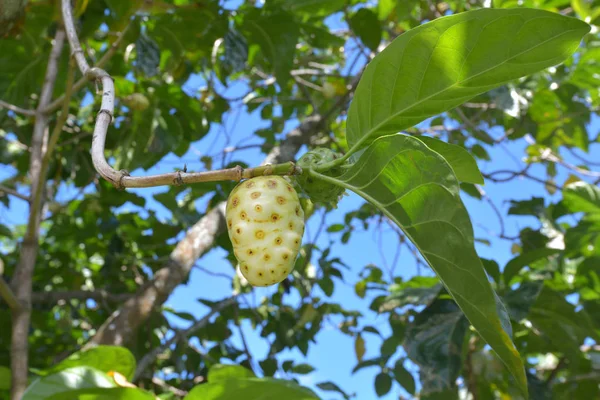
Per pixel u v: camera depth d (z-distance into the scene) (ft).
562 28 4.11
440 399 12.07
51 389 4.57
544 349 12.53
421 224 4.19
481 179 5.64
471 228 3.93
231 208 4.86
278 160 14.43
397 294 9.98
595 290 12.59
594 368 13.71
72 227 16.61
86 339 17.15
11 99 13.60
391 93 4.71
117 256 16.22
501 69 4.42
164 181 4.22
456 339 8.63
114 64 14.64
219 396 4.59
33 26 12.84
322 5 13.98
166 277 11.82
